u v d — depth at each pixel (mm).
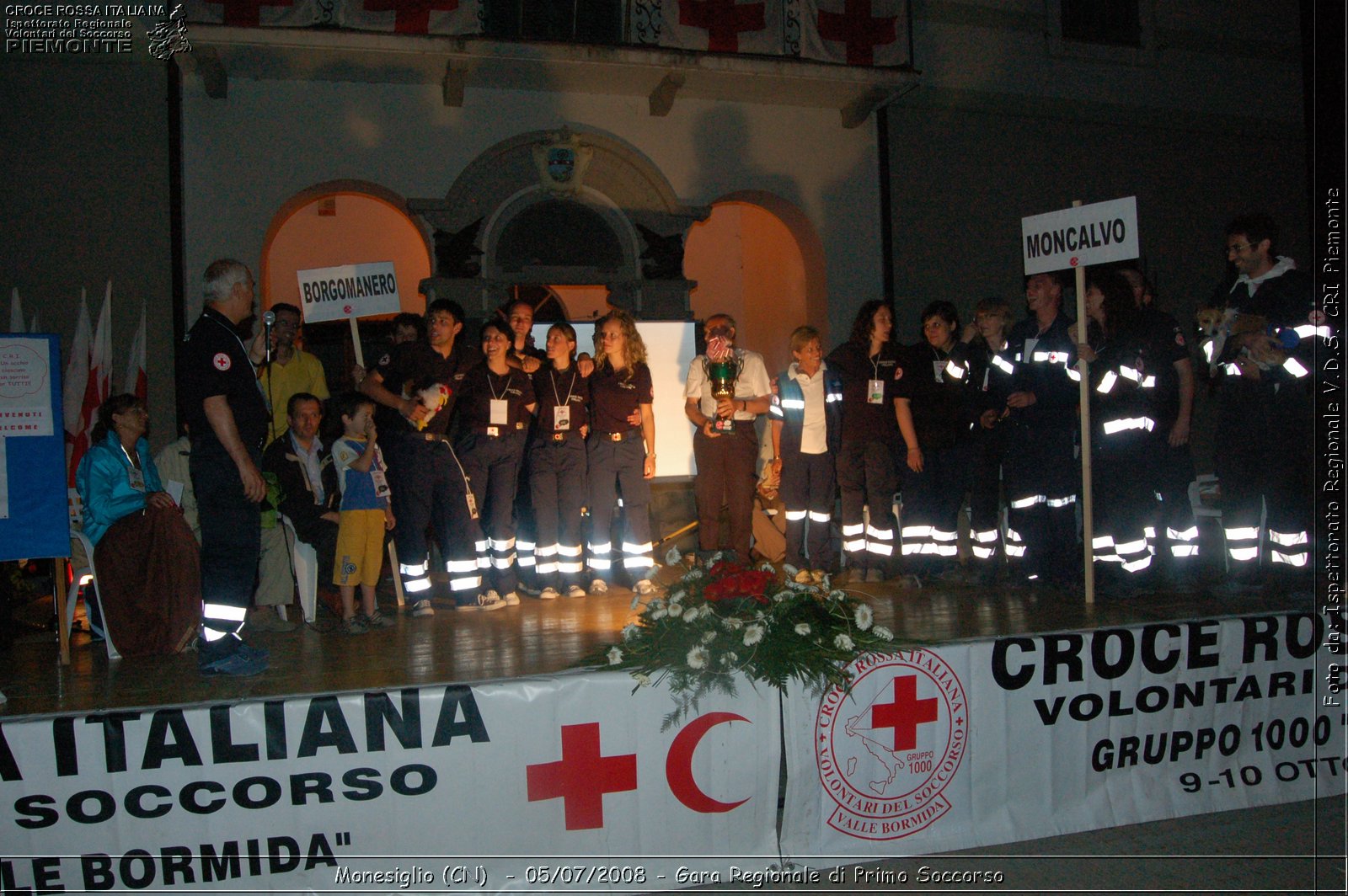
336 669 4199
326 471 5477
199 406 4035
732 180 8844
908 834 3781
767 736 3664
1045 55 9656
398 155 8062
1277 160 10680
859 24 8367
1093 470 5398
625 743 3547
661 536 8047
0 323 7301
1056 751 3949
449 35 7441
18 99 7363
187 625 4762
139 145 7535
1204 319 5273
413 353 5656
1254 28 10375
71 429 7160
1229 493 5164
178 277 7535
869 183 9195
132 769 3246
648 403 6258
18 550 4391
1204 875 3553
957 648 3852
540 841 3486
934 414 6051
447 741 3428
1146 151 10195
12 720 3191
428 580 5625
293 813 3342
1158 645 4070
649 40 8000
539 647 4531
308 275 5812
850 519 6402
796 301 10109
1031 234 5418
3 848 3172
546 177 8266
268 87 7805
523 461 6250
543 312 11383
